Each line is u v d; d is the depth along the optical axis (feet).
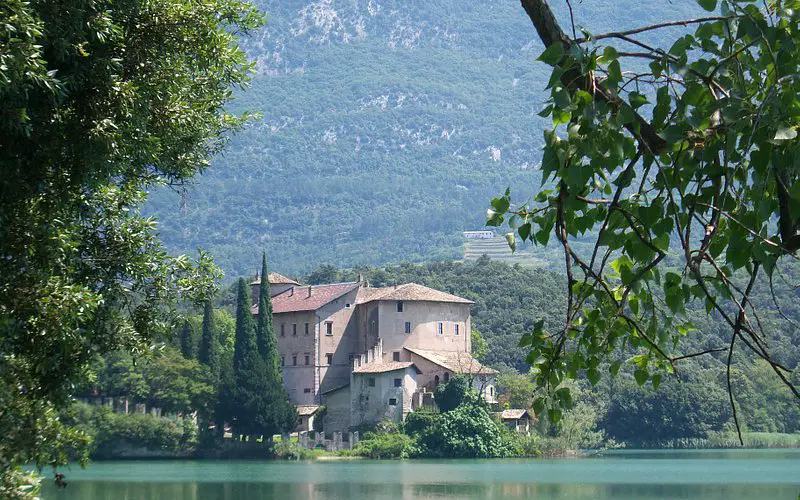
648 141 21.63
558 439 431.02
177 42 62.18
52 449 65.46
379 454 424.87
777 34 20.59
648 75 21.44
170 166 72.28
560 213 23.73
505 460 399.65
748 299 21.33
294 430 470.39
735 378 464.65
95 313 68.03
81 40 52.90
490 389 456.86
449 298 489.67
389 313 481.46
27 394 63.21
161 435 416.67
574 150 21.02
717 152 20.90
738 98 20.30
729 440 465.47
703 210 22.54
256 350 456.86
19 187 52.29
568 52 21.43
